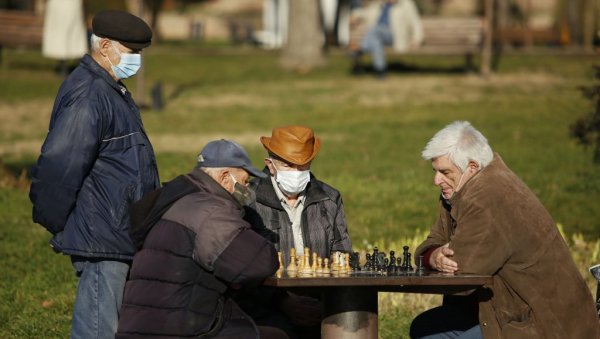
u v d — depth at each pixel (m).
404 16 62.50
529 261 14.78
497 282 15.00
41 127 48.78
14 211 30.83
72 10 62.81
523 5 117.94
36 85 60.84
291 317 16.34
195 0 149.50
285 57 71.62
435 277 13.93
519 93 56.50
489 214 14.74
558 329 14.77
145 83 62.88
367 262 15.45
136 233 14.40
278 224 16.58
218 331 14.18
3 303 21.77
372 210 31.23
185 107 54.38
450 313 16.17
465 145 15.15
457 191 15.30
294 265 15.41
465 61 71.94
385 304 21.08
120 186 15.04
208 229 13.89
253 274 13.75
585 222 29.27
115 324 15.13
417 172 37.19
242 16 157.00
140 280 14.08
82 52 63.44
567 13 85.50
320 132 47.03
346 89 59.22
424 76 64.44
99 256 14.95
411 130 46.84
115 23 15.25
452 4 154.12
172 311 13.95
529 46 82.75
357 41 64.81
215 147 14.62
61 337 19.66
